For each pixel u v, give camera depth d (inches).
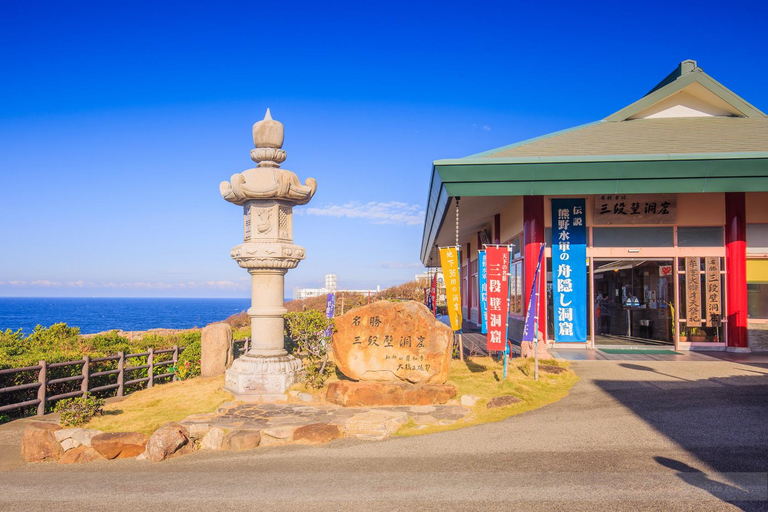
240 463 245.4
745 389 355.6
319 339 393.7
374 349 360.5
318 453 255.1
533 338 386.6
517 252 620.1
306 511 187.3
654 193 512.7
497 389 360.8
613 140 546.9
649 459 230.5
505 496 195.2
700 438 257.6
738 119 616.7
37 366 348.8
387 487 207.3
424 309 365.1
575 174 468.4
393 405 330.6
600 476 212.4
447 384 357.4
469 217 735.7
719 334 547.5
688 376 399.9
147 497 205.8
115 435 268.8
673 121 622.8
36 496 210.5
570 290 547.5
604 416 299.4
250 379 354.0
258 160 370.6
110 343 564.4
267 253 359.9
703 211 550.0
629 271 684.7
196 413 320.8
